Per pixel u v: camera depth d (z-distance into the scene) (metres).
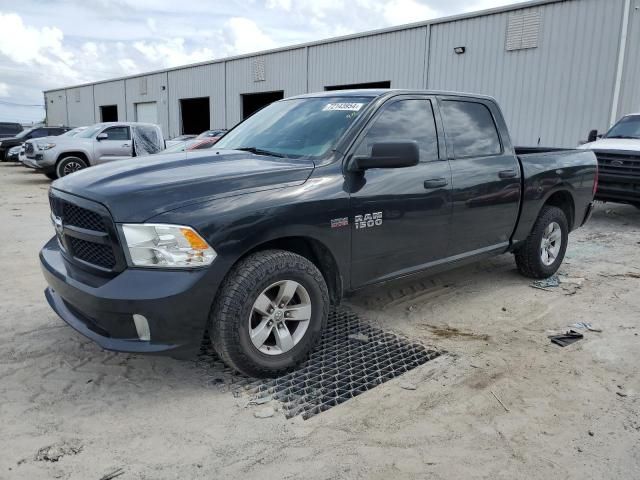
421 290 5.23
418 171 4.03
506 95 16.16
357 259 3.67
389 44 19.48
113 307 2.84
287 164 3.50
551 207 5.54
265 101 27.81
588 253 6.93
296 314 3.38
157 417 2.94
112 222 2.89
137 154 14.93
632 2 13.50
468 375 3.48
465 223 4.45
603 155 8.85
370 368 3.55
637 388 3.34
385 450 2.68
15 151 20.98
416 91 4.24
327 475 2.48
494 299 5.00
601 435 2.83
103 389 3.22
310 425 2.88
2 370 3.43
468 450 2.69
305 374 3.45
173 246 2.86
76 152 14.37
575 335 4.12
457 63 17.38
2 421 2.86
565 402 3.16
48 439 2.71
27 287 5.12
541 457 2.64
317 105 4.23
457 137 4.47
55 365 3.51
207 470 2.51
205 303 2.95
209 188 3.07
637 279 5.71
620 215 9.95
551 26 14.94
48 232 7.77
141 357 3.64
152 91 34.34
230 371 3.46
